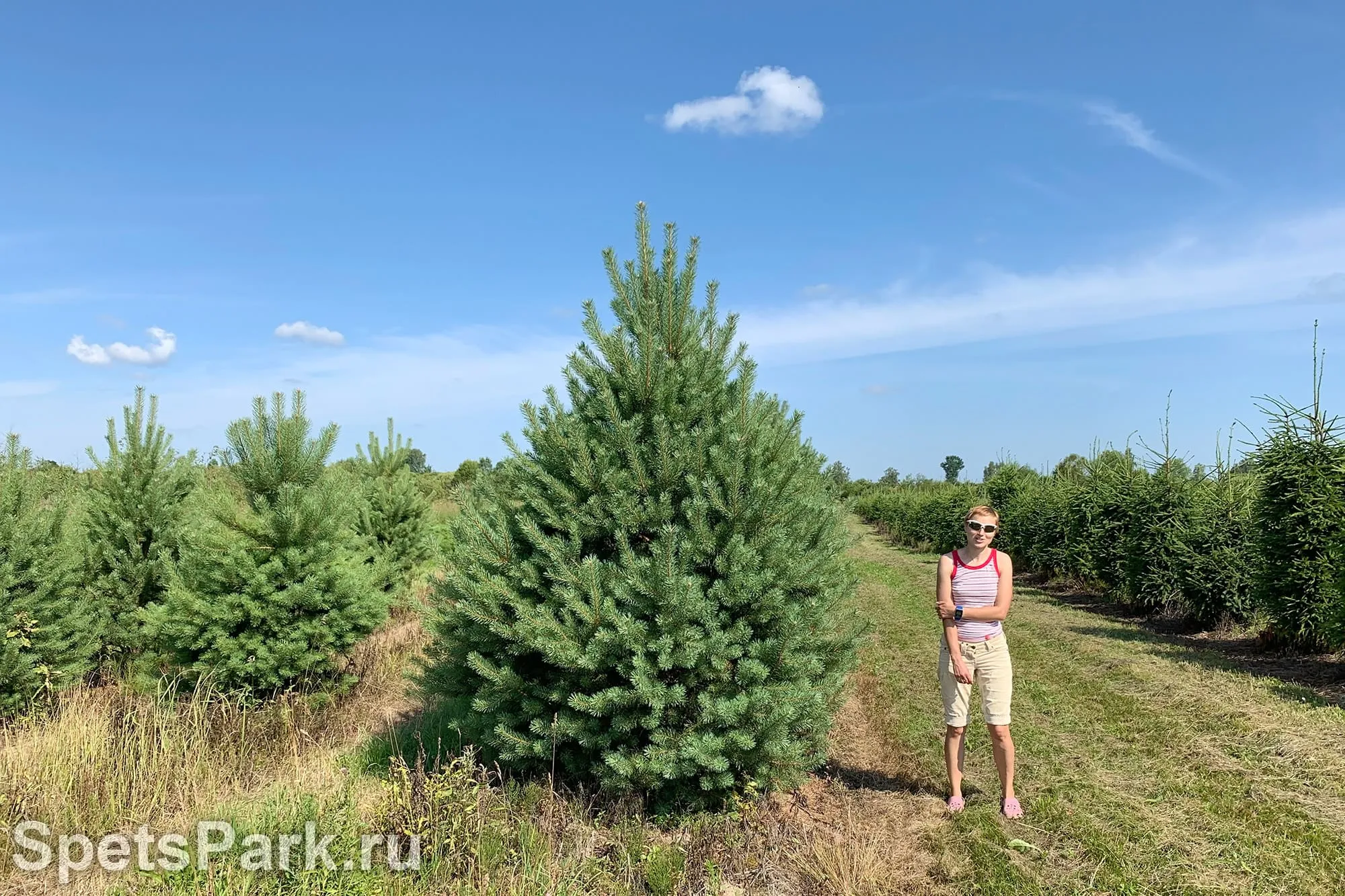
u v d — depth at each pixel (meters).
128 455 7.59
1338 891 3.47
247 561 6.04
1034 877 3.72
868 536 29.56
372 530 10.61
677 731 4.20
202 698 5.95
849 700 6.81
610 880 3.70
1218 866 3.73
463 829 3.85
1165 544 10.15
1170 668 7.31
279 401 6.59
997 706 4.39
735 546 4.18
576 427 4.45
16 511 6.50
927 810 4.52
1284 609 7.72
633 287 4.85
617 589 4.14
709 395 4.61
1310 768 4.75
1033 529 15.30
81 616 6.72
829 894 3.64
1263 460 8.05
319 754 5.45
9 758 4.90
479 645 4.53
